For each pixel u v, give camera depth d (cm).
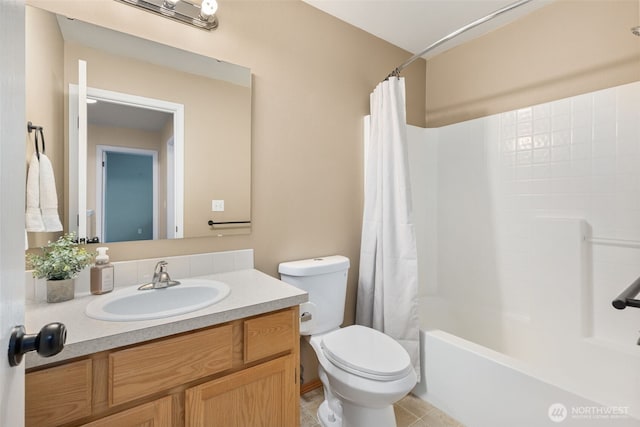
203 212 153
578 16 185
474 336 217
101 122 129
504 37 218
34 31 116
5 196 41
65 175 122
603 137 170
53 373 77
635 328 158
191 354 97
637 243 158
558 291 180
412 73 254
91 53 127
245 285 134
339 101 204
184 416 96
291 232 183
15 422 47
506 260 209
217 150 157
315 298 169
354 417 138
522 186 202
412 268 179
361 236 213
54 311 101
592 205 173
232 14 161
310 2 189
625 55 169
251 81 167
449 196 244
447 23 212
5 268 41
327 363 143
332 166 201
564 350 175
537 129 196
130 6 135
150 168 140
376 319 192
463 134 236
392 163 189
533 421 130
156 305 124
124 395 86
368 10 197
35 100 116
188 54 149
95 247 128
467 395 155
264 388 112
